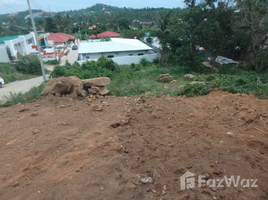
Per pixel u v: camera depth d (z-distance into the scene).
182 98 7.27
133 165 2.92
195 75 13.77
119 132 4.13
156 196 2.33
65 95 7.21
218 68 18.92
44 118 5.12
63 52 35.53
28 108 5.93
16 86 16.12
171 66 18.23
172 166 2.87
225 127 4.14
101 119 5.02
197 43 17.73
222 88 7.52
